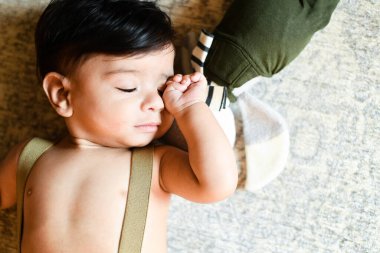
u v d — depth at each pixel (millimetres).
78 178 823
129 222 800
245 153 963
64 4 793
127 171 829
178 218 1025
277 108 976
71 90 801
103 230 791
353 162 975
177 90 799
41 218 806
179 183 814
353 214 986
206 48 841
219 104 865
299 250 998
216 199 782
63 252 786
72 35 772
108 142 842
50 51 806
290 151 982
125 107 776
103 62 762
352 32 954
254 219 1005
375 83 958
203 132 771
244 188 989
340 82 963
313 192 988
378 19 948
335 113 968
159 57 779
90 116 799
